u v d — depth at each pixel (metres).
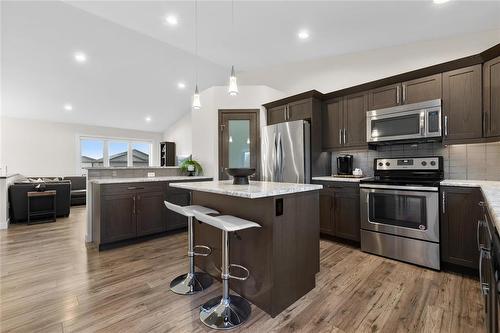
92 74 5.04
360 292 1.92
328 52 3.68
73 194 6.10
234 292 1.96
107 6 2.75
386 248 2.62
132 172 3.89
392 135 2.82
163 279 2.17
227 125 4.17
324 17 2.72
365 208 2.79
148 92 6.18
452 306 1.71
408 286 2.00
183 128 8.02
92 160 7.61
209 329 1.50
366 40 3.19
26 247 3.04
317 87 4.03
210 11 2.74
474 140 2.33
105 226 2.96
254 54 3.87
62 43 3.98
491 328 0.91
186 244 3.19
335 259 2.60
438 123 2.50
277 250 1.67
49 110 6.28
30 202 4.41
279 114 3.97
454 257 2.23
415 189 2.40
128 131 8.27
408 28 2.81
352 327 1.51
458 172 2.71
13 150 6.36
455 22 2.62
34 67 4.55
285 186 1.95
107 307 1.73
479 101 2.30
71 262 2.56
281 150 3.61
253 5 2.59
